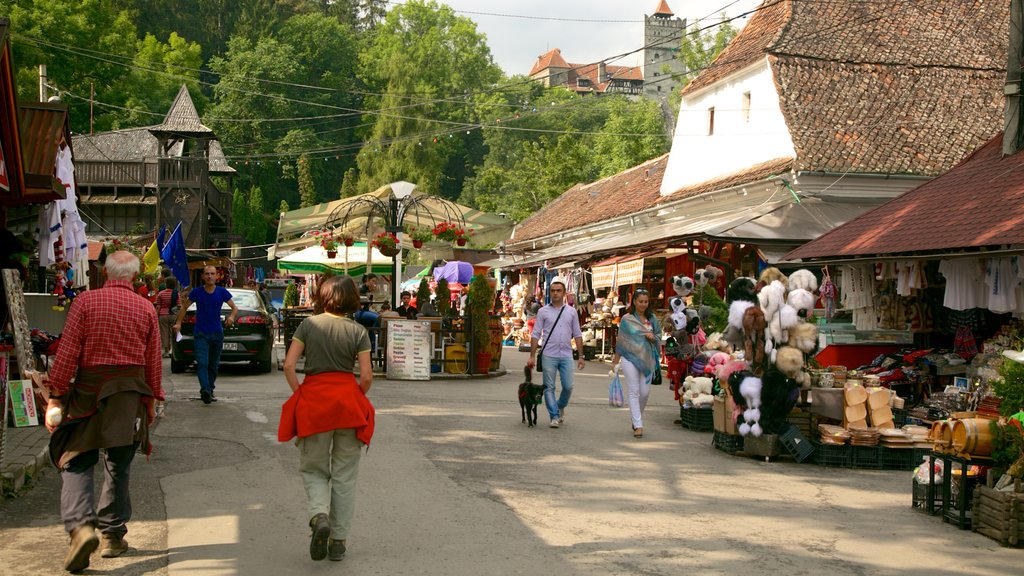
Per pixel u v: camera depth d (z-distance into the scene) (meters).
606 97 90.88
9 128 9.20
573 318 12.15
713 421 11.36
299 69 75.62
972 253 11.46
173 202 43.00
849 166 21.27
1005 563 6.22
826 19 25.30
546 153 61.88
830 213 20.84
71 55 49.41
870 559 6.23
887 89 23.73
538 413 13.43
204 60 77.88
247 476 8.46
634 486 8.49
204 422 11.66
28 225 12.19
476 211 22.17
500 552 6.16
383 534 6.59
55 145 10.37
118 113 54.31
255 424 11.55
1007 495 6.68
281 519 6.93
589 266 26.39
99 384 5.74
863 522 7.34
